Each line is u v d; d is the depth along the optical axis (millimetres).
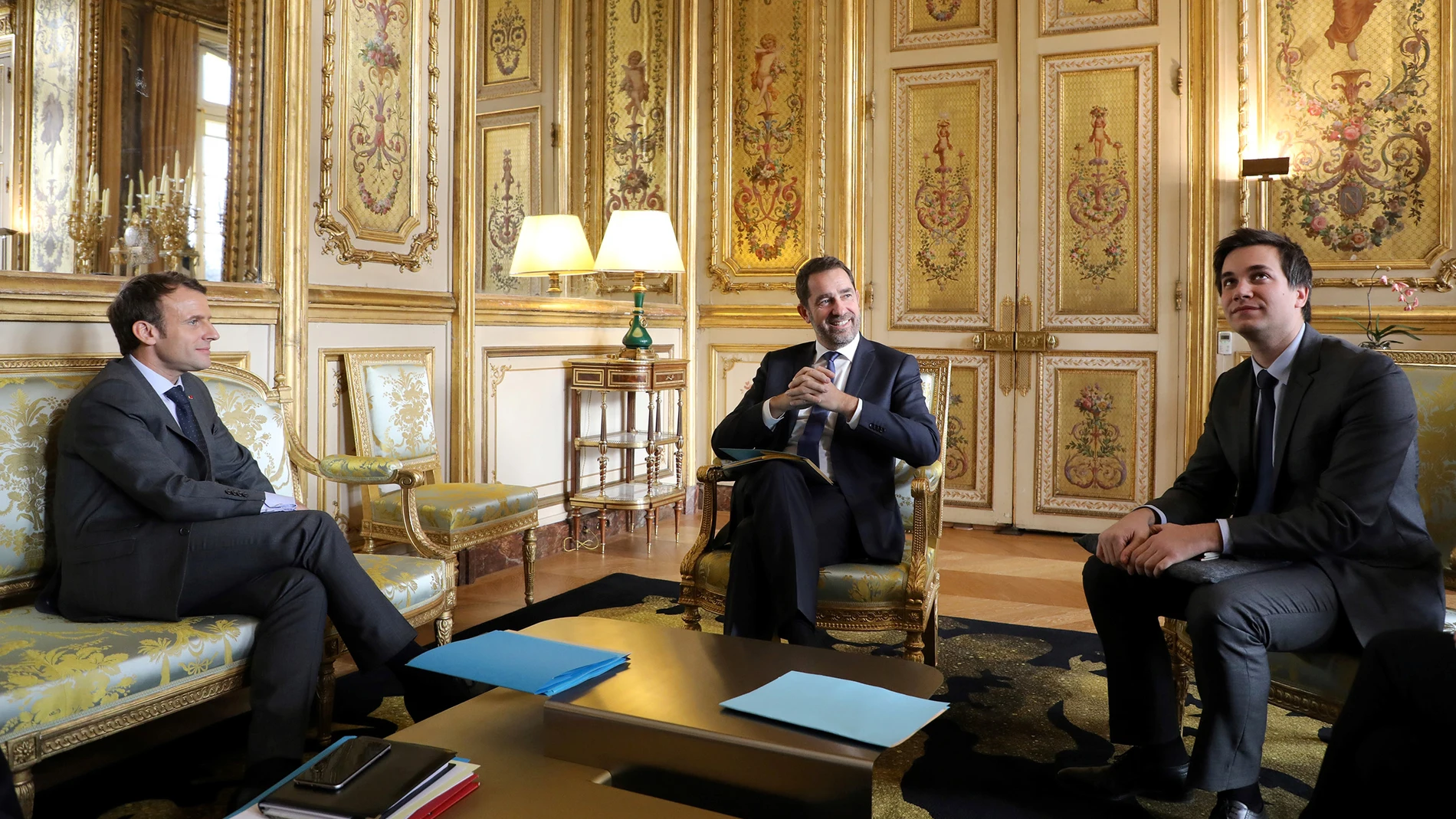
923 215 5164
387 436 3406
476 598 3588
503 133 4934
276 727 1891
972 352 5121
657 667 1678
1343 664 1761
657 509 5156
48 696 1619
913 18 5137
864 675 1657
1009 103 4969
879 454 2533
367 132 3451
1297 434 1913
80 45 3100
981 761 2170
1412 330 4262
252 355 3016
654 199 5367
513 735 1505
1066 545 4738
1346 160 4387
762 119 5395
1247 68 4527
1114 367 4852
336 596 2037
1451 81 4188
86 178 3117
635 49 5301
